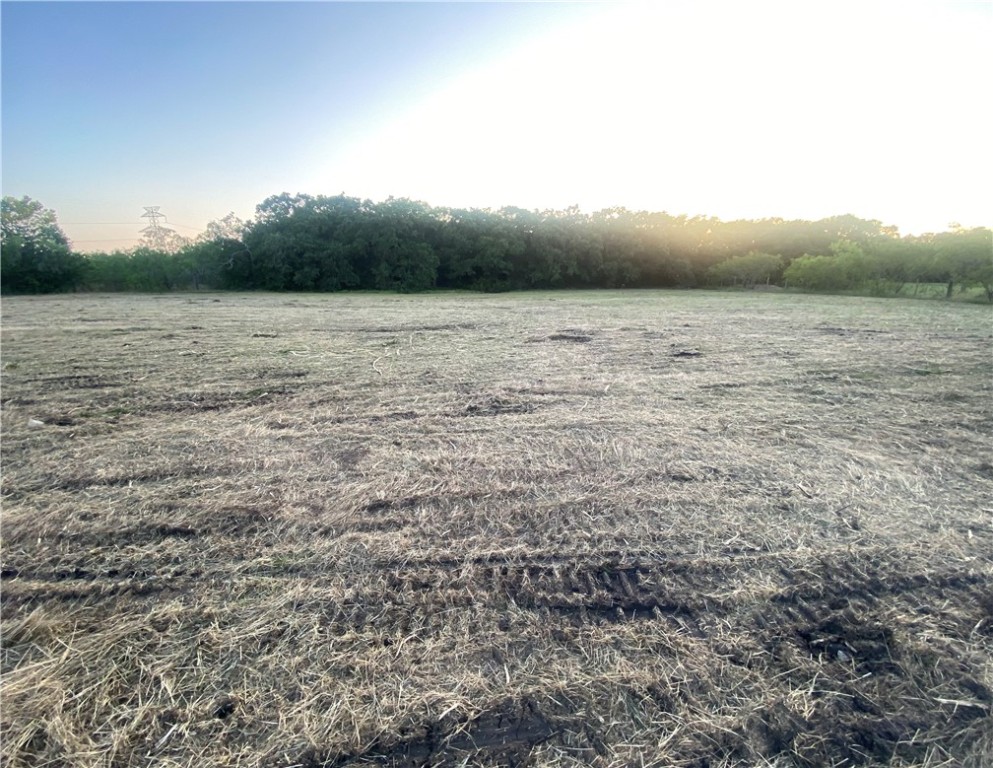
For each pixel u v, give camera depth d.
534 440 3.00
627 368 5.06
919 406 3.74
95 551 1.82
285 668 1.31
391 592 1.61
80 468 2.58
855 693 1.25
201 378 4.57
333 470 2.56
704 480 2.44
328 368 5.03
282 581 1.66
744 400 3.89
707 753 1.10
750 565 1.75
